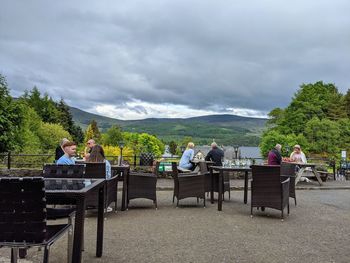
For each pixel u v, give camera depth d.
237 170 7.81
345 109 49.84
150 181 7.84
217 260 4.38
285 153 20.25
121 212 7.37
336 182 13.88
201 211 7.63
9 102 19.69
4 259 4.32
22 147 20.81
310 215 7.43
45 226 3.13
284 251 4.83
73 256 3.39
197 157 12.56
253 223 6.55
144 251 4.68
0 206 3.08
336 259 4.52
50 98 54.81
